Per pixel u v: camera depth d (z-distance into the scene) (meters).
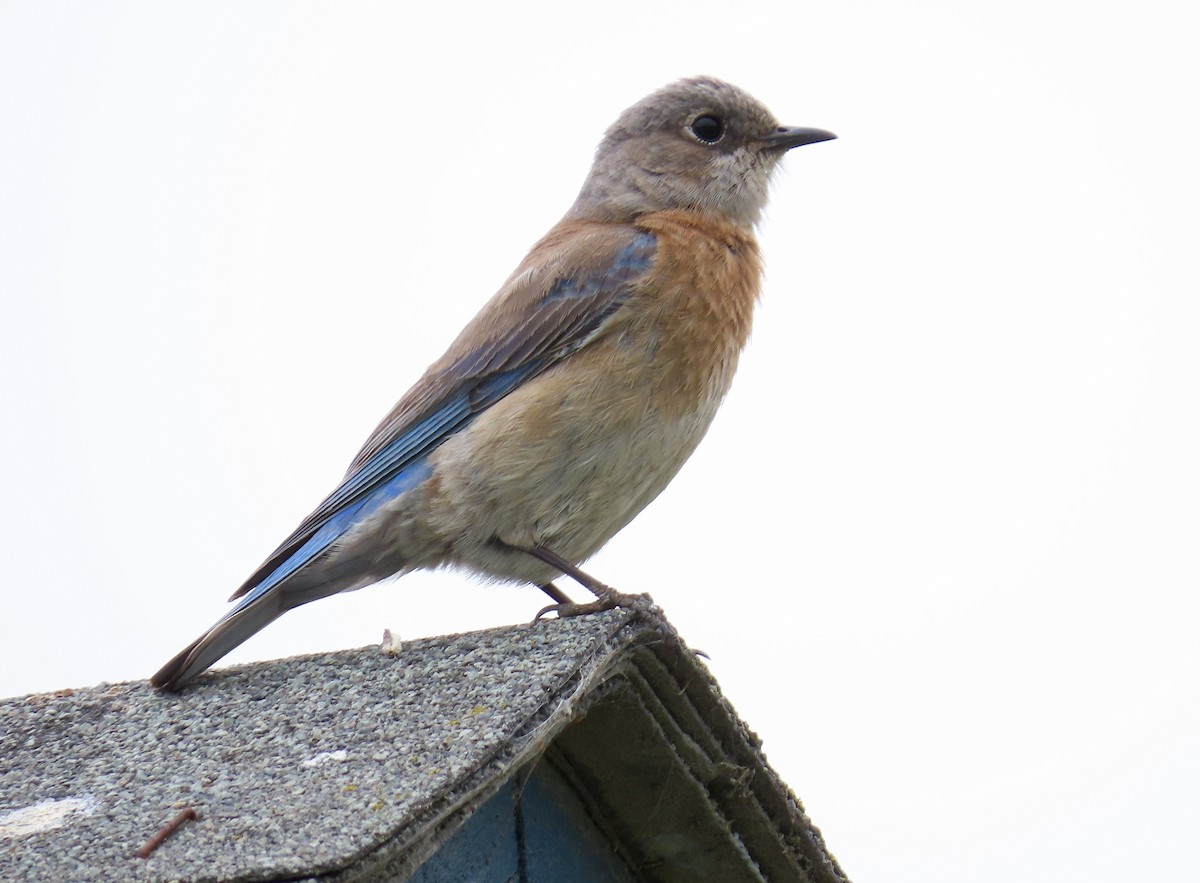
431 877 10.00
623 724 10.67
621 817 11.30
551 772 10.96
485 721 9.46
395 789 8.84
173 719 10.66
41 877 8.53
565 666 9.88
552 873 10.93
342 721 9.96
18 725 10.95
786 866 11.44
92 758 10.25
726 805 11.11
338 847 8.26
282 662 11.24
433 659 10.47
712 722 10.70
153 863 8.49
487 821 10.45
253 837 8.59
